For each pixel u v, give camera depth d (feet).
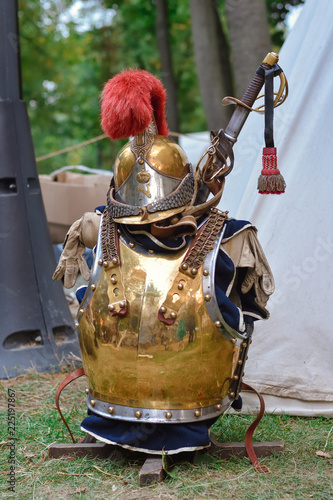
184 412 7.57
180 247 7.61
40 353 13.26
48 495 7.25
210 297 7.45
